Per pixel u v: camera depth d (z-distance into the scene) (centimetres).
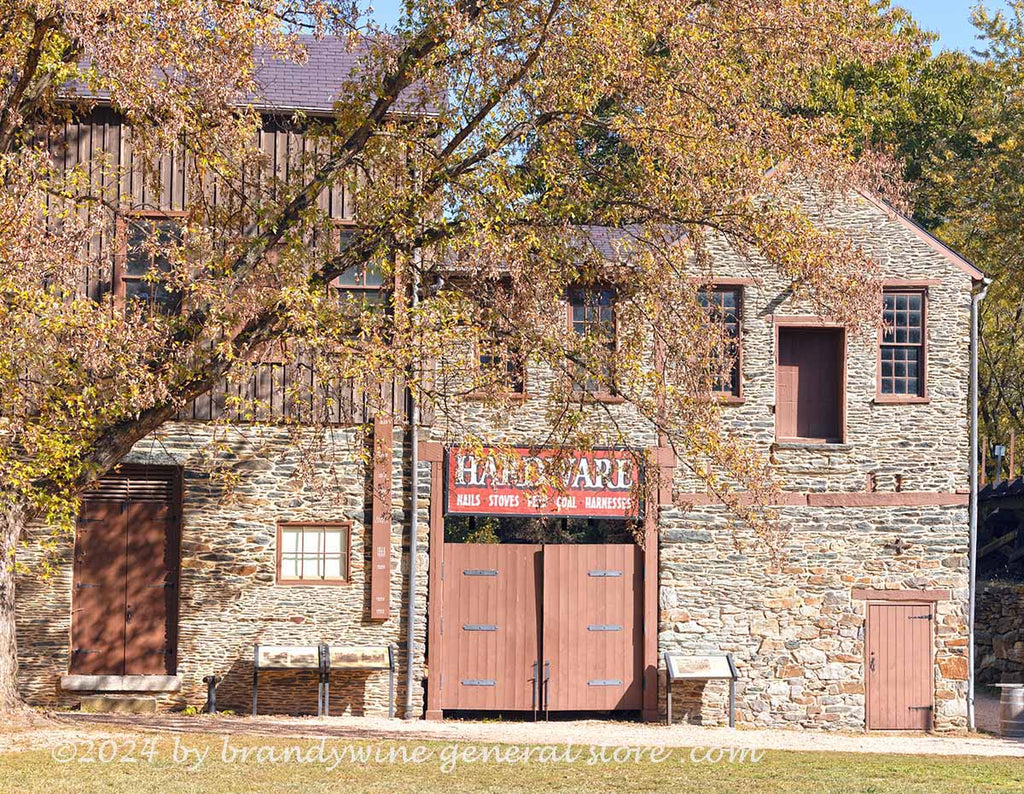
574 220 1695
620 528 2481
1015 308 3678
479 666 2078
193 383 1560
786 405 2156
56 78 1598
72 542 1998
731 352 2045
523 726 1970
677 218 1652
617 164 1711
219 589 2009
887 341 2159
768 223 1606
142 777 1277
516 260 1568
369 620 2028
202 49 1425
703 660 2050
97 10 1309
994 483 2934
